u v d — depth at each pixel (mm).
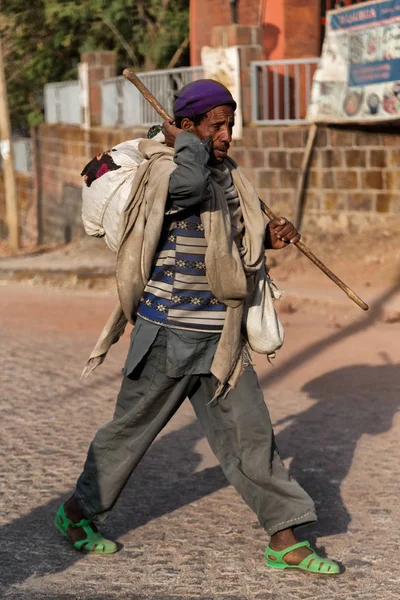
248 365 4727
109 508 4988
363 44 14352
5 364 9742
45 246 22250
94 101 20922
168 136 4477
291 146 15617
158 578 4750
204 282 4547
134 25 26328
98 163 4684
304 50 17453
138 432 4867
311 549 4809
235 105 4484
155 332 4609
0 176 27938
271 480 4664
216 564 4918
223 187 4527
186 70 17609
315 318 11750
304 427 7387
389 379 8750
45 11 26062
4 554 5039
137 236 4496
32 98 30125
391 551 5055
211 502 5844
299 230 15680
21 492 6000
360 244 14773
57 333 11391
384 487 6043
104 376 9211
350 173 15273
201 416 4840
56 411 7969
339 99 14906
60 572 4824
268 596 4523
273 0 17406
